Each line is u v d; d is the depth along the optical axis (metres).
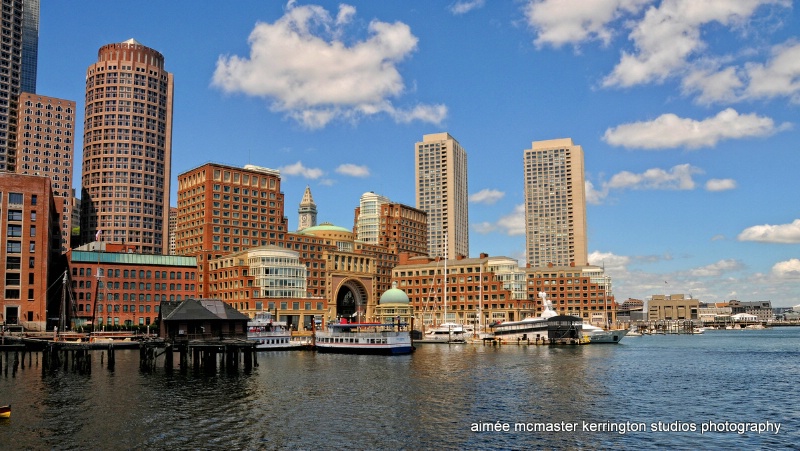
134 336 174.00
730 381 104.94
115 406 75.00
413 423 67.19
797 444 60.84
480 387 93.25
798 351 185.75
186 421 66.94
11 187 189.38
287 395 84.12
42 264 191.12
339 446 57.69
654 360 145.25
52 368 115.44
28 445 57.22
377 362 135.12
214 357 120.81
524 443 59.66
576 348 191.00
